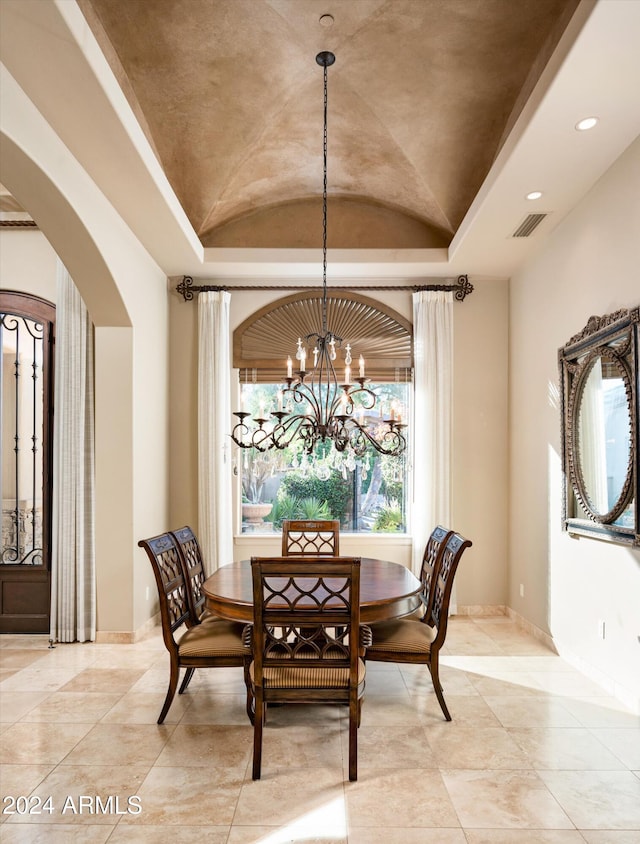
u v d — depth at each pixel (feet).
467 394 16.63
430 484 16.14
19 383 14.82
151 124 11.39
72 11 6.96
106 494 13.66
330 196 15.51
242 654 9.31
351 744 7.79
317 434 10.83
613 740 8.92
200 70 10.23
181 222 13.01
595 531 10.89
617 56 7.43
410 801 7.28
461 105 11.23
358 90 11.10
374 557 16.60
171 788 7.57
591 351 10.95
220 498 16.14
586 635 11.55
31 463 14.76
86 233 10.91
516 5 8.78
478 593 16.39
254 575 7.75
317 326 17.01
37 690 10.90
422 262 15.42
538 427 14.15
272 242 15.71
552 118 8.86
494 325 16.70
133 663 12.35
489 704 10.24
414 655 9.64
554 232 13.16
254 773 7.76
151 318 15.03
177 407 16.65
